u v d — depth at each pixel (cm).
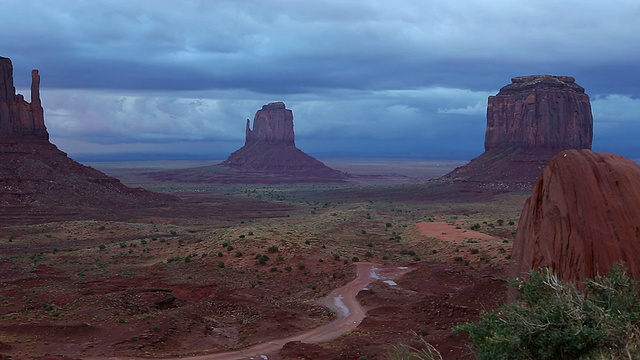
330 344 3195
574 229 1341
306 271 5853
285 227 9531
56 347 3238
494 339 997
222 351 3169
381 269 6000
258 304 4512
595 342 955
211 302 4541
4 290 4981
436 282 5116
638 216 1283
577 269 1302
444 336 2539
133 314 4153
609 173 1361
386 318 3788
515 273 1584
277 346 3256
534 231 1509
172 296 4906
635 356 908
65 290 4959
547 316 998
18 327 3594
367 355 2691
